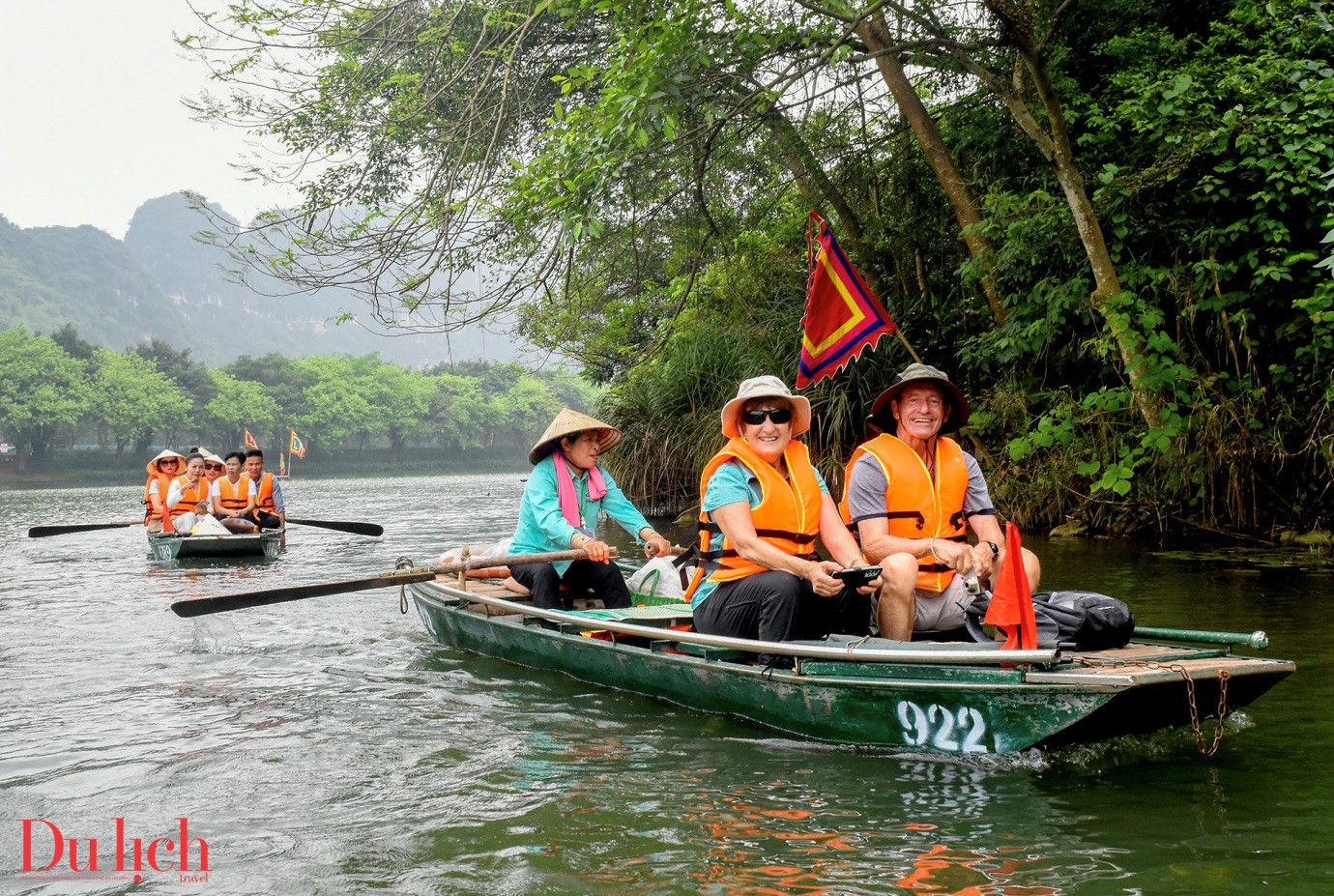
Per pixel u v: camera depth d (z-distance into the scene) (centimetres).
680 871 284
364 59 1182
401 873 290
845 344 642
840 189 1245
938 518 426
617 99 797
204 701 494
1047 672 344
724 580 440
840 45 887
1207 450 938
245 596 549
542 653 542
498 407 10406
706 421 1315
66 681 539
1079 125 1030
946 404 441
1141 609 628
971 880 271
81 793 364
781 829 311
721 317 1416
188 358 9200
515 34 1083
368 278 1011
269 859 303
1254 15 909
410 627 694
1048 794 331
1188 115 897
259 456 1286
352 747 412
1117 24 1030
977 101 1104
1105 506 1055
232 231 1000
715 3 810
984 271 1070
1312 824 299
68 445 8794
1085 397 1001
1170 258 990
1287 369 930
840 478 1150
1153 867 275
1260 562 810
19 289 16975
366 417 9638
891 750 383
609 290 1545
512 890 277
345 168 1227
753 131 1070
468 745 412
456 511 2238
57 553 1330
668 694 470
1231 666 344
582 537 555
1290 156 835
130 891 284
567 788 356
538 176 876
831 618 439
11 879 293
